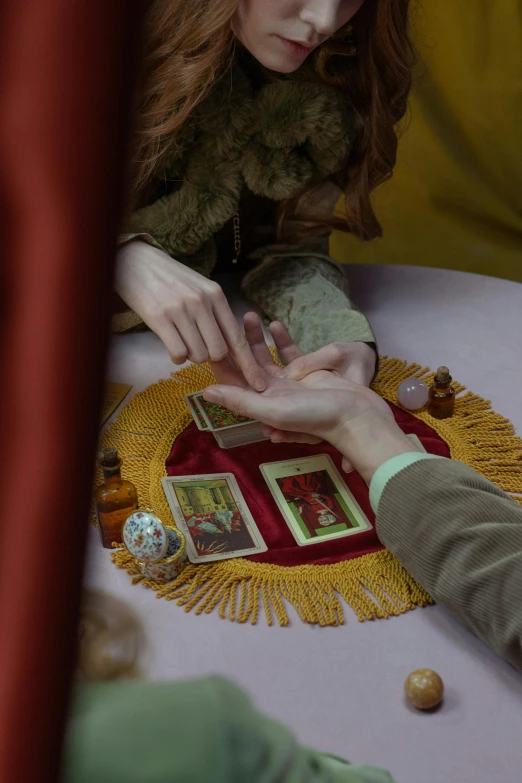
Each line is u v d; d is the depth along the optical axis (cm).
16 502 15
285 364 172
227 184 179
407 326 191
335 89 183
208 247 188
